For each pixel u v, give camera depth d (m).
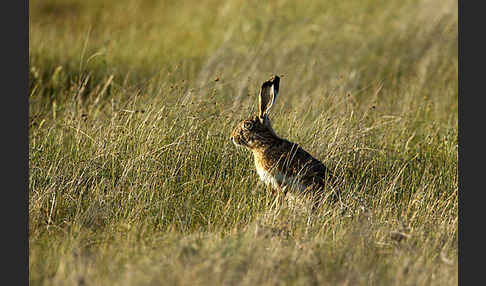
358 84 41.56
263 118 24.25
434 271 18.73
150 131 26.98
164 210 23.81
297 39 48.22
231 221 23.17
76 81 38.31
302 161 23.70
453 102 38.81
